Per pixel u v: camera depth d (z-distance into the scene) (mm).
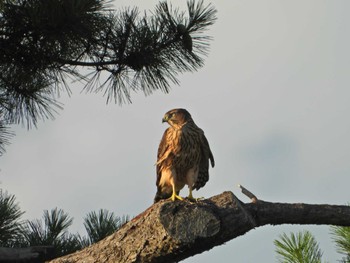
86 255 9352
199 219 8734
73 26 12258
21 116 13523
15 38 12523
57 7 12055
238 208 8836
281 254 9789
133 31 13117
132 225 9109
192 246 8797
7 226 11641
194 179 13109
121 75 13461
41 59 12734
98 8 12469
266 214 9234
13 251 10203
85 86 13516
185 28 13258
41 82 13336
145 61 13156
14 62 12812
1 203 11820
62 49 12703
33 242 11555
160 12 13375
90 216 11883
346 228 9773
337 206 9500
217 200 8922
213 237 8758
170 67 13477
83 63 13312
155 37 13156
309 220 9430
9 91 13219
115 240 9180
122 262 9047
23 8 12102
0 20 12336
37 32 12383
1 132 13594
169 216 8766
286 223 9461
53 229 11727
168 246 8812
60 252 11516
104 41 13070
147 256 8953
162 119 13172
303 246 9695
